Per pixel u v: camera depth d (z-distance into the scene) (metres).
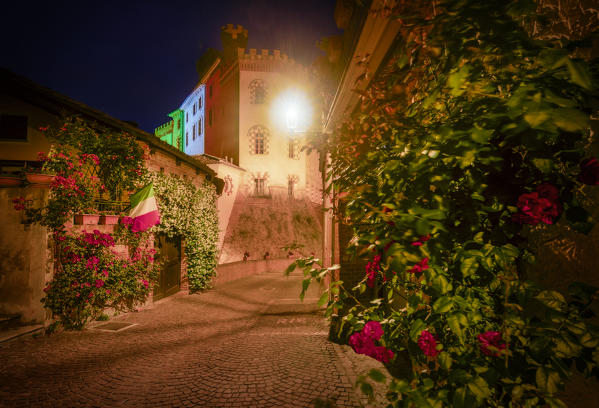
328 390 4.17
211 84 41.34
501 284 1.49
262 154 34.81
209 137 41.09
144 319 8.86
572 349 1.13
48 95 8.95
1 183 7.23
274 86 35.41
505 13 1.27
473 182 1.33
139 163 9.70
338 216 2.69
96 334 7.34
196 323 8.44
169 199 11.15
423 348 1.59
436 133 1.40
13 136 9.27
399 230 1.32
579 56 1.37
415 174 1.49
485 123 1.24
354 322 2.04
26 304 7.24
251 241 29.73
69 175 7.84
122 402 4.12
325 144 3.53
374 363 4.91
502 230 1.39
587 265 1.28
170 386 4.55
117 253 9.07
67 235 7.70
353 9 4.91
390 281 2.11
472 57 1.34
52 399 4.23
